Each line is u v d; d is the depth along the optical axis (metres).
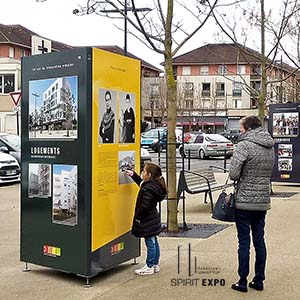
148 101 71.56
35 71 6.81
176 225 9.73
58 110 6.57
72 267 6.49
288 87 34.34
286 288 6.24
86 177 6.34
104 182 6.57
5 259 7.91
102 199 6.55
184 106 74.56
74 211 6.45
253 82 42.38
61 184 6.57
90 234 6.38
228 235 9.39
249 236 6.12
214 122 77.44
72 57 6.42
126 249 7.05
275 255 7.82
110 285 6.43
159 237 9.26
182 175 10.87
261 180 6.02
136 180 7.05
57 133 6.59
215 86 79.06
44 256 6.79
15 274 7.01
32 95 6.85
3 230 10.26
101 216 6.54
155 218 6.88
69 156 6.48
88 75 6.31
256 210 6.01
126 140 6.97
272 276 6.73
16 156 21.30
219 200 6.21
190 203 13.87
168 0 9.52
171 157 9.66
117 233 6.85
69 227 6.50
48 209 6.72
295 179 17.16
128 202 7.03
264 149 6.00
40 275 6.93
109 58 6.61
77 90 6.38
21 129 6.98
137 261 7.57
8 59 60.84
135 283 6.49
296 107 16.98
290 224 10.34
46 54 6.68
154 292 6.12
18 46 65.25
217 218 6.16
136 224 6.85
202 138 35.94
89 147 6.34
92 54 6.32
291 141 17.14
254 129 6.10
